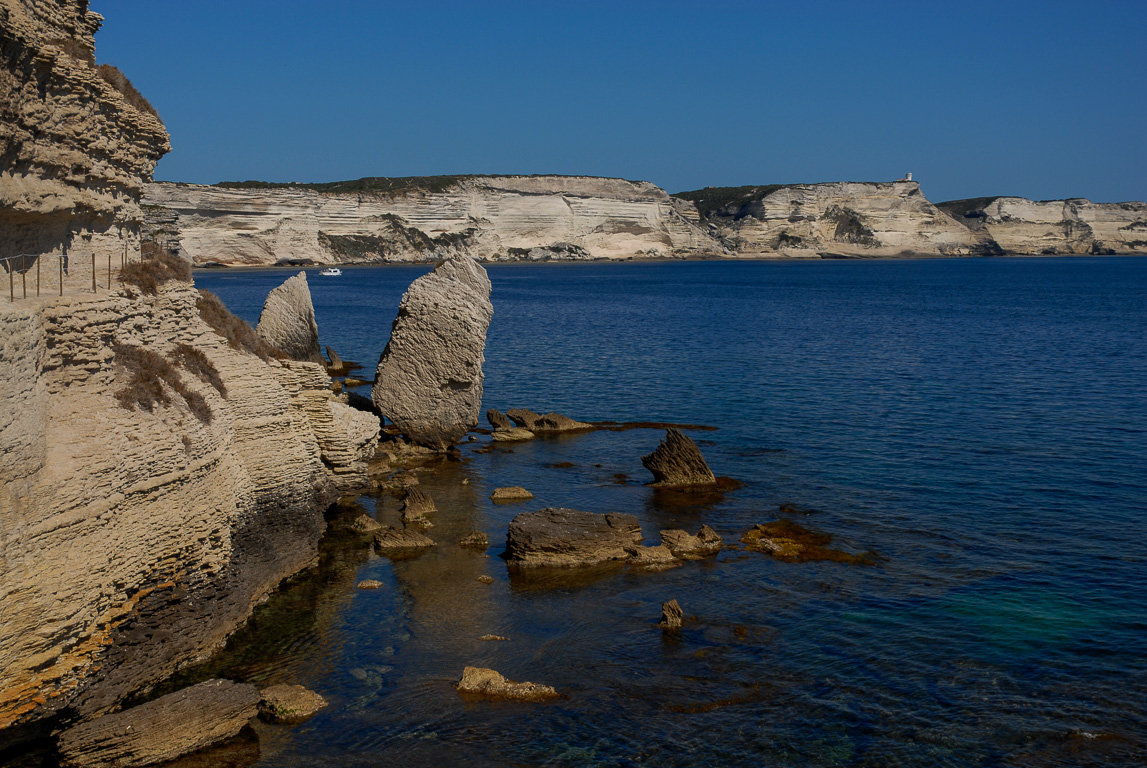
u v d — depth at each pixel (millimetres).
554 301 122812
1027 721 17266
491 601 22812
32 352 15367
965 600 22500
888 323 92750
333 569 24750
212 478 19688
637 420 43344
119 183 21344
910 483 32344
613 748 16484
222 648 19875
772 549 25953
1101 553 25453
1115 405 46625
